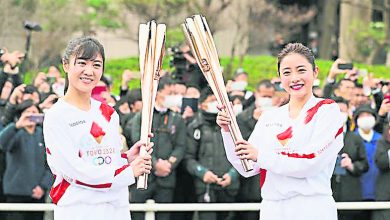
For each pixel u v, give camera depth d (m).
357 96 8.27
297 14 15.68
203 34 5.21
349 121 7.80
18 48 13.15
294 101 5.06
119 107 7.88
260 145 5.10
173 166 7.31
